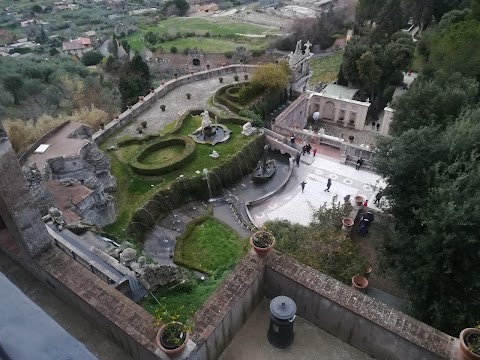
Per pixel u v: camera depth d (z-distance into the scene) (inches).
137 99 2397.9
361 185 1651.1
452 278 778.8
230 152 1727.4
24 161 1321.4
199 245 1302.9
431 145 918.4
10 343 215.8
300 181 1685.5
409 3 2827.3
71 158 1293.1
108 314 515.5
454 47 1748.3
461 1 2687.0
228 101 2094.0
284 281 541.3
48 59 3826.3
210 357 491.5
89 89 2778.1
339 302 497.4
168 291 885.2
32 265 619.5
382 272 929.5
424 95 1501.0
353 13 3959.2
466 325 749.3
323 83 2815.0
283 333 500.1
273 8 6181.1
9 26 5915.4
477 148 890.1
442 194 786.8
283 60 2380.7
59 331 226.8
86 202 1194.6
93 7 7244.1
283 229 1168.2
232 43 4542.3
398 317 480.7
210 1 6963.6
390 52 2337.6
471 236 735.7
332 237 982.4
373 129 2335.1
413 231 894.4
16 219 558.3
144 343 472.1
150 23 5610.2
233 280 526.3
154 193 1464.1
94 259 853.2
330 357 510.3
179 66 4121.6
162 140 1739.7
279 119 2026.3
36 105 2551.7
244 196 1627.7
